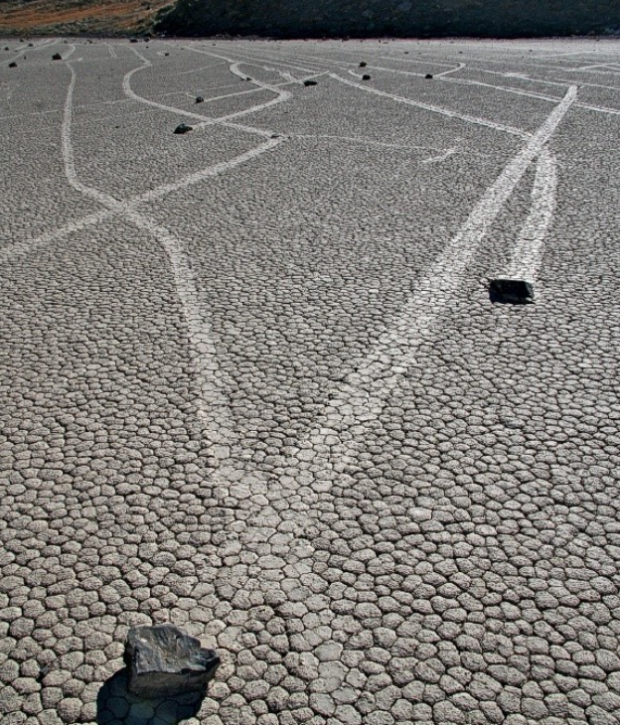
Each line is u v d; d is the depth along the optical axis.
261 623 3.01
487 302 5.48
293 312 5.43
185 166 9.37
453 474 3.78
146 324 5.33
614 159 8.84
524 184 8.09
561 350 4.84
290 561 3.30
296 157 9.57
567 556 3.29
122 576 3.24
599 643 2.89
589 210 7.21
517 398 4.37
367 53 22.58
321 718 2.66
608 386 4.46
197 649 2.80
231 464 3.89
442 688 2.74
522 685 2.75
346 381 4.57
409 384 4.52
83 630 3.00
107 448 4.04
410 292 5.68
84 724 2.66
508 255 6.28
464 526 3.46
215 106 13.52
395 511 3.55
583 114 11.34
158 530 3.48
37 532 3.49
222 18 36.72
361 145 10.05
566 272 5.93
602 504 3.57
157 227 7.23
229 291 5.80
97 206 7.93
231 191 8.26
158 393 4.51
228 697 2.74
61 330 5.29
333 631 2.97
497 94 13.47
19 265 6.43
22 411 4.39
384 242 6.64
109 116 12.95
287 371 4.68
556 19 27.89
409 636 2.94
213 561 3.31
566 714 2.65
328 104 13.20
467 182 8.24
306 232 6.95
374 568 3.25
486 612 3.03
